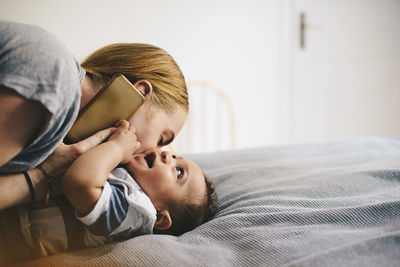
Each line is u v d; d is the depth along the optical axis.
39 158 0.63
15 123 0.55
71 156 0.71
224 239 0.76
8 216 0.69
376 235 0.71
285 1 2.55
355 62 2.81
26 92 0.53
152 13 2.17
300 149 1.50
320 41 2.69
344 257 0.63
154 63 0.85
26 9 1.89
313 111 2.76
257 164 1.26
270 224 0.79
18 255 0.72
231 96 2.49
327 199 0.91
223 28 2.38
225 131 2.51
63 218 0.72
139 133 0.83
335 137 2.87
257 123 2.60
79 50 2.03
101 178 0.68
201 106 2.40
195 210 0.89
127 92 0.76
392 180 1.00
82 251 0.74
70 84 0.58
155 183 0.86
